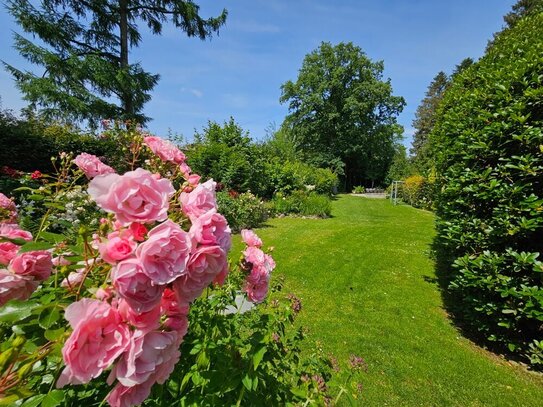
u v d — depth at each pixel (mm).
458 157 3893
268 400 1188
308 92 29047
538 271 2709
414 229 8391
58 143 8602
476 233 3279
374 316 3791
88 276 899
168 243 648
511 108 3117
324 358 1671
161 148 1257
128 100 12914
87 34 12695
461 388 2600
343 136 29016
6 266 945
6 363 594
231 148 11500
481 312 3225
